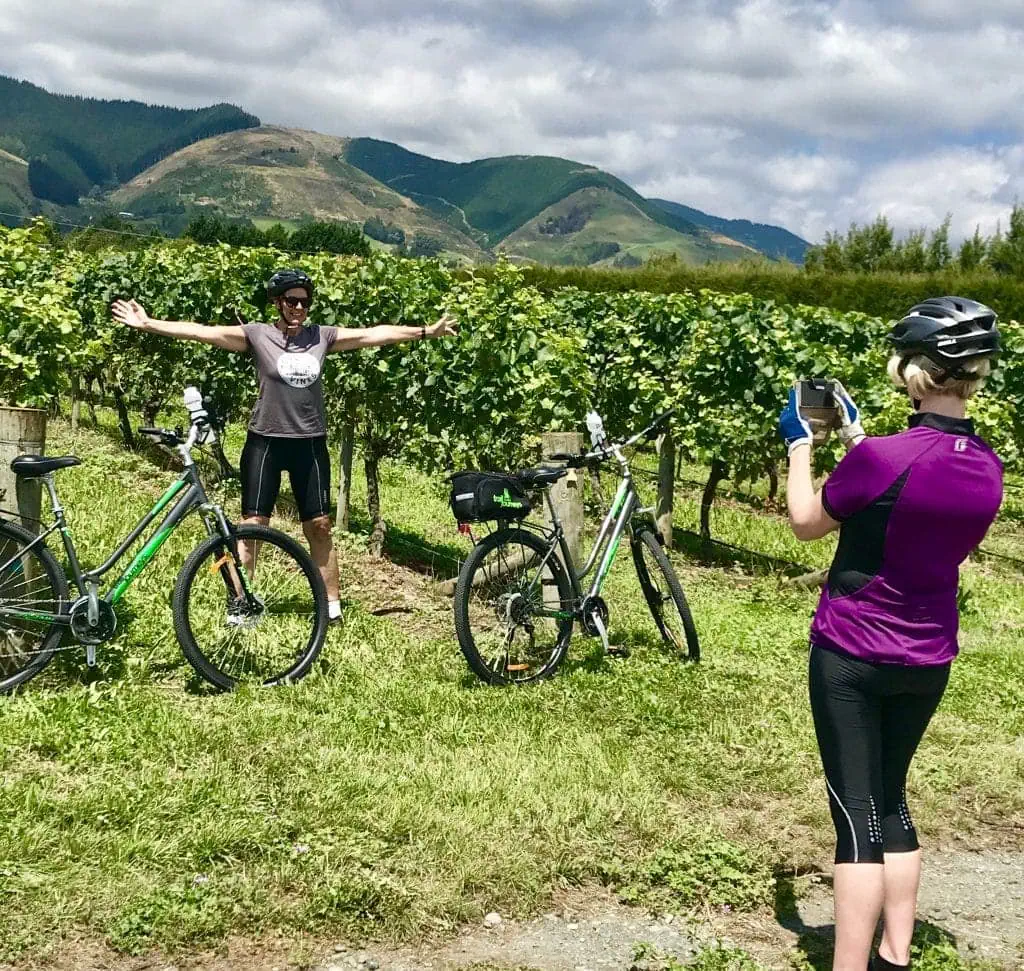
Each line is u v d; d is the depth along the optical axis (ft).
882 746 10.22
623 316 44.73
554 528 21.06
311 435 21.08
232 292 39.29
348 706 17.66
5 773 14.11
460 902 11.93
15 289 28.68
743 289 86.84
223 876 12.04
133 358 45.60
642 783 15.47
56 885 11.44
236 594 18.65
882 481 9.39
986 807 16.42
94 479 32.91
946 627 9.73
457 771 15.24
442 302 31.73
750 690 20.61
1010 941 12.30
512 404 30.68
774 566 36.45
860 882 9.64
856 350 43.75
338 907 11.64
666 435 37.55
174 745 15.24
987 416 39.63
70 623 17.04
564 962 11.19
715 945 11.74
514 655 20.17
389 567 29.78
